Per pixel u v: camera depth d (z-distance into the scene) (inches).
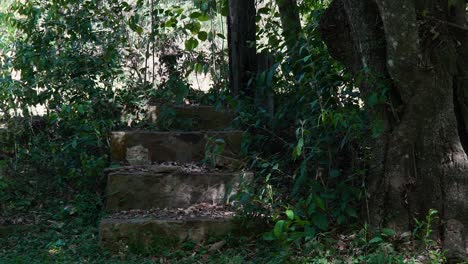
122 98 282.0
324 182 222.2
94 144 262.4
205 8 263.6
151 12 301.1
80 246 216.1
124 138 260.1
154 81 307.1
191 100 311.7
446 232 196.4
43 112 313.1
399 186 202.4
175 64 315.0
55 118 263.0
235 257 197.9
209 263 199.8
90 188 259.6
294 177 212.1
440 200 199.2
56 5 281.3
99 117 272.5
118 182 236.5
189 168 251.9
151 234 213.5
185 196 238.2
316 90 222.1
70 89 272.4
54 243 218.4
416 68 193.8
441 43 198.2
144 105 286.4
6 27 299.4
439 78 197.8
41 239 224.1
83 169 255.9
